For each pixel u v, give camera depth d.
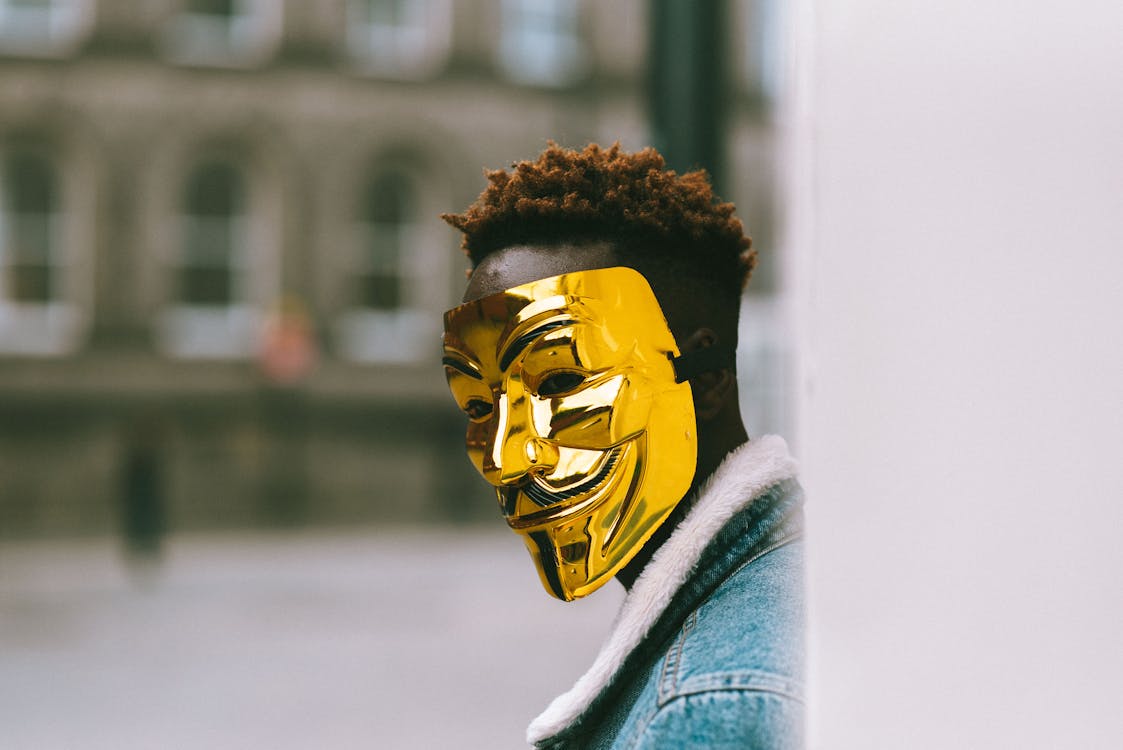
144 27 16.89
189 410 17.02
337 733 6.30
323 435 17.42
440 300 17.88
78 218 16.83
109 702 7.07
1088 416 0.58
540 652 8.64
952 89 0.62
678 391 0.94
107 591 11.77
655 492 0.92
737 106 17.98
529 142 18.14
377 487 17.58
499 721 6.57
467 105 17.95
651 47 3.37
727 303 0.98
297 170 17.47
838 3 0.68
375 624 9.81
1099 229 0.58
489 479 0.94
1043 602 0.59
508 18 18.11
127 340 16.86
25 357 16.52
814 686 0.68
